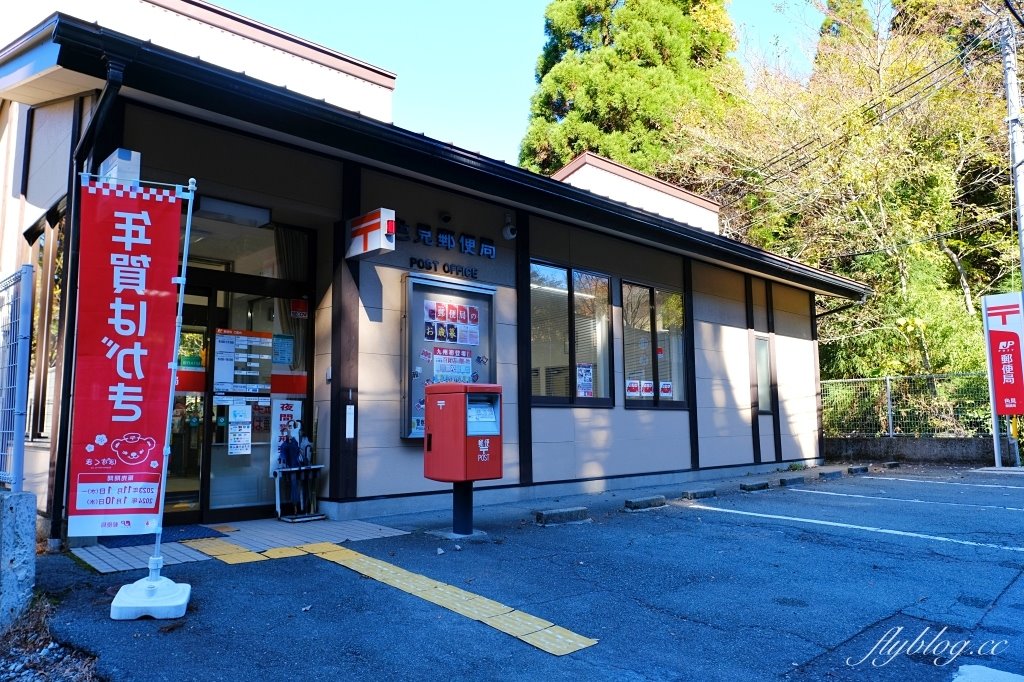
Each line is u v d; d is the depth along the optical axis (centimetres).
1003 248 1950
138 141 689
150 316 514
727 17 2884
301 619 476
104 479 491
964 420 1590
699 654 427
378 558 638
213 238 809
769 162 2297
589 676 394
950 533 777
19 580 465
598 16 2892
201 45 940
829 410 1828
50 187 806
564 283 1119
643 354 1248
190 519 781
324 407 852
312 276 886
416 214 923
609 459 1145
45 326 793
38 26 602
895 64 2164
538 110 2847
